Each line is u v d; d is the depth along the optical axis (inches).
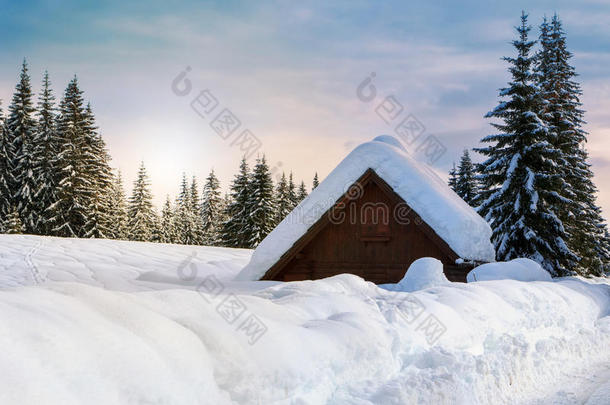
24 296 90.6
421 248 424.5
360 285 252.1
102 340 84.0
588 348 268.1
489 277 400.5
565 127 1086.4
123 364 81.4
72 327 83.6
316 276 439.2
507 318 248.4
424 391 143.1
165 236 2438.5
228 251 730.2
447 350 179.8
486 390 171.5
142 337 92.7
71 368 73.9
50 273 354.0
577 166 1131.3
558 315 302.4
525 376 201.3
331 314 176.7
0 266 374.9
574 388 201.3
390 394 133.6
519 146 935.0
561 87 1154.7
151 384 81.7
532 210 861.2
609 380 213.8
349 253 437.4
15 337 72.9
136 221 2185.0
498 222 944.9
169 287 319.6
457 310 225.3
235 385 98.3
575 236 1045.8
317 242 444.1
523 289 306.8
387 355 152.2
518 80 968.9
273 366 109.3
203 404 89.0
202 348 101.3
